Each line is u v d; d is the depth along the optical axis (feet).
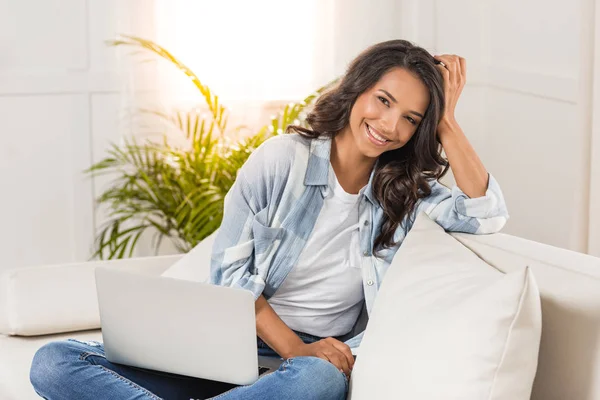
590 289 5.82
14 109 13.03
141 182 13.25
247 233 7.55
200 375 6.95
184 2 13.10
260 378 6.81
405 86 7.27
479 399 5.51
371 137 7.39
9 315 8.77
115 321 7.13
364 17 13.55
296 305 7.84
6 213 13.33
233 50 13.34
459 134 7.75
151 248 13.76
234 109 13.51
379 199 7.77
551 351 5.92
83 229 13.58
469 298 5.80
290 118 12.39
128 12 12.96
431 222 7.57
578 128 10.48
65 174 13.38
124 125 13.20
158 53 12.13
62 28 12.98
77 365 7.14
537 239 12.32
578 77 10.69
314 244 7.69
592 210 10.29
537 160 12.16
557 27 11.41
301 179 7.59
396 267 6.94
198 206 12.38
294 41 13.51
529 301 5.53
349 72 7.56
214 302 6.63
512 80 12.72
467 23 13.53
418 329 5.98
